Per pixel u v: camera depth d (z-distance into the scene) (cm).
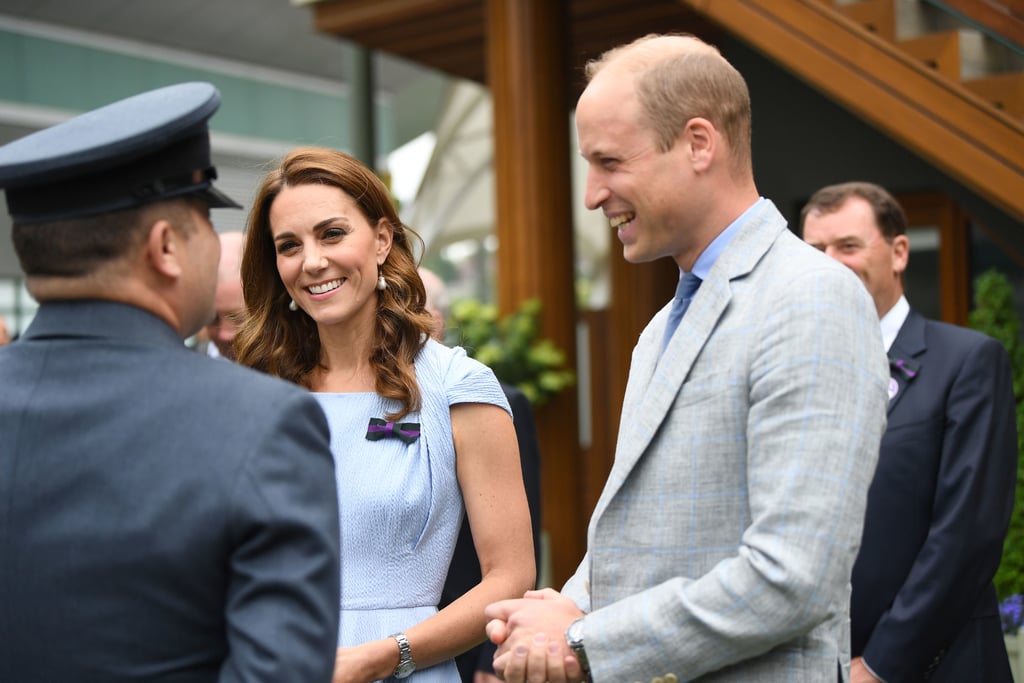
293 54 1162
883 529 245
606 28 680
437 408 206
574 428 563
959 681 241
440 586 205
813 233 268
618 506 162
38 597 124
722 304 158
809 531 140
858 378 146
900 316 264
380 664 187
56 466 127
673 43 165
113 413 128
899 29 422
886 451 247
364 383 211
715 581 145
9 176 126
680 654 145
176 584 122
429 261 1237
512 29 568
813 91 668
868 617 243
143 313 134
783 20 446
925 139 411
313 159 208
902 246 268
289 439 126
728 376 155
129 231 131
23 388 132
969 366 247
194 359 133
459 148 1116
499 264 575
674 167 161
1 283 983
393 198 229
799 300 150
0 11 982
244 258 219
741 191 166
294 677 118
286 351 219
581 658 154
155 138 128
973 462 239
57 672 123
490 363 541
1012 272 613
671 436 159
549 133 566
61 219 130
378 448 202
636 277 823
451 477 205
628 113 160
